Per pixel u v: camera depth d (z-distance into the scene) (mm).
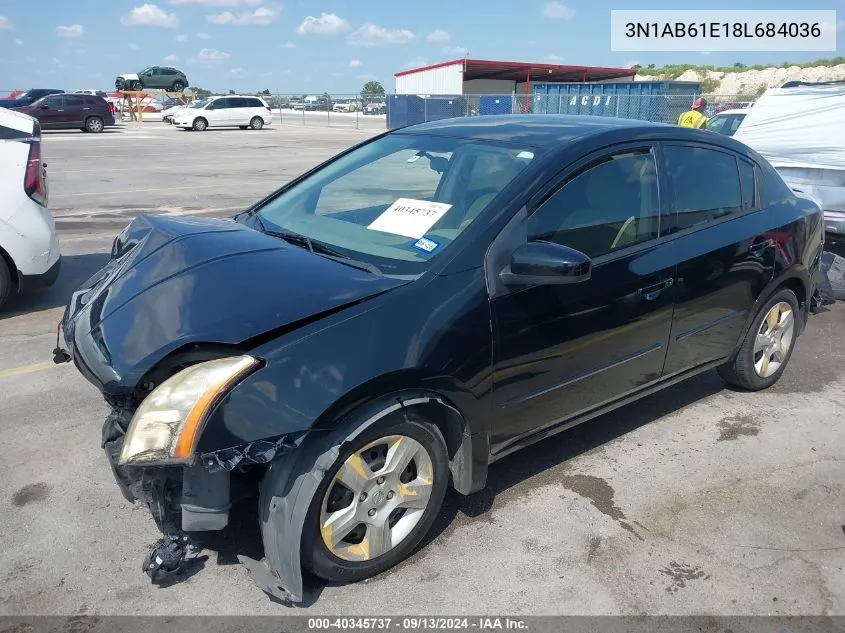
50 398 4289
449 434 2963
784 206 4336
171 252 2979
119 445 2584
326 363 2445
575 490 3447
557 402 3225
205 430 2287
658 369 3701
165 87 49844
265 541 2555
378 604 2660
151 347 2471
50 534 3006
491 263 2852
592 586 2789
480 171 3254
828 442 3994
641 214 3473
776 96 7871
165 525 2607
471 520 3186
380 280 2750
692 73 65062
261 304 2559
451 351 2701
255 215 3807
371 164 3822
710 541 3084
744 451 3871
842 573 2904
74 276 7047
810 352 5422
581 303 3137
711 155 3918
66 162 17906
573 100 29109
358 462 2609
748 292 4082
